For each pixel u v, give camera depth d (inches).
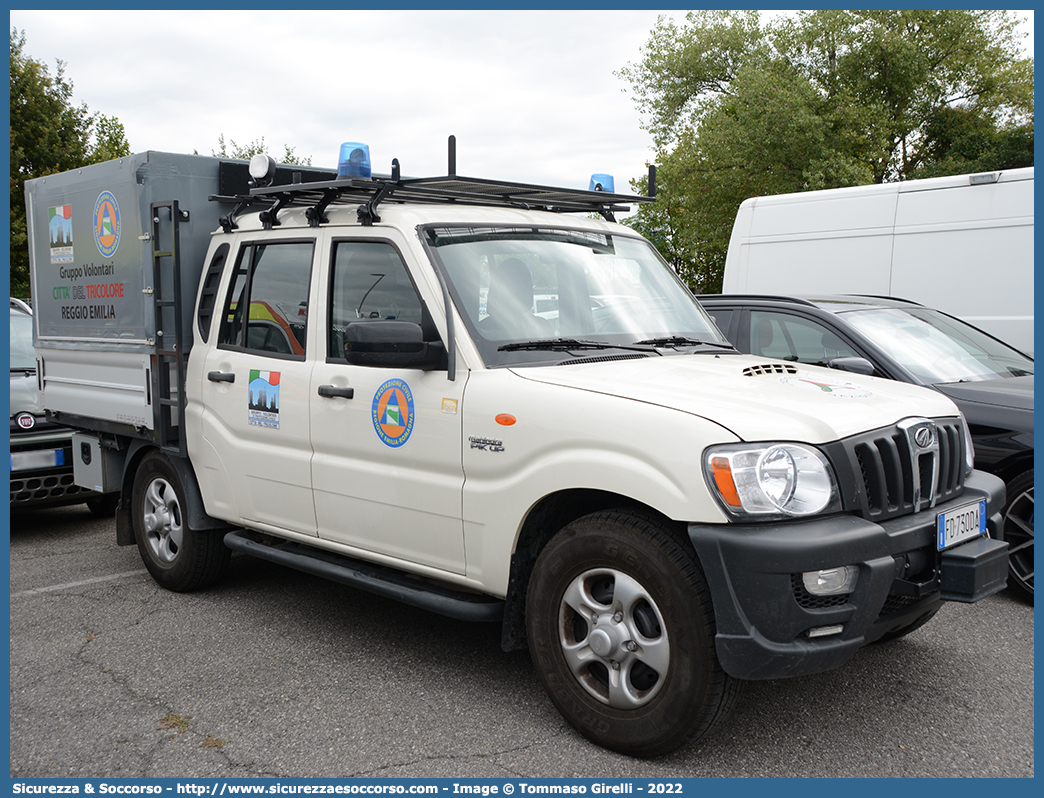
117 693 158.4
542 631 140.0
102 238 224.8
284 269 186.7
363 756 134.3
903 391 154.0
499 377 146.3
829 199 376.2
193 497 206.7
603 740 133.8
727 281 412.2
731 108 1157.7
